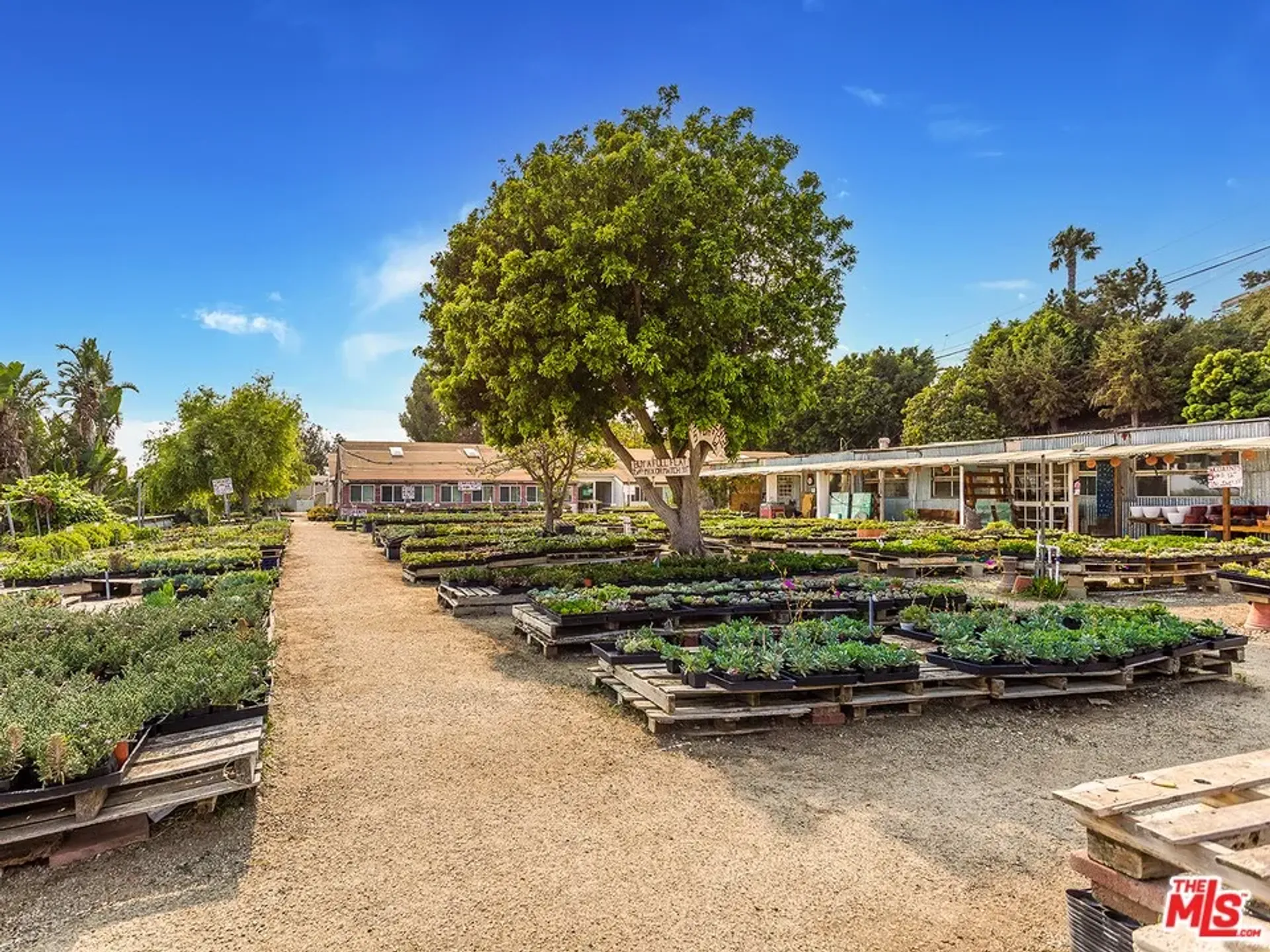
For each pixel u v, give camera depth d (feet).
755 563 36.55
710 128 38.29
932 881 10.79
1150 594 38.34
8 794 11.07
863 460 95.25
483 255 34.60
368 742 16.74
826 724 17.67
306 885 10.82
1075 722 18.04
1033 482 76.38
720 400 33.04
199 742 13.69
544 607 25.96
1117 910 8.09
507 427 39.32
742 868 11.17
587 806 13.37
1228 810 7.80
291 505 196.95
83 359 114.32
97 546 58.80
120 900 10.45
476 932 9.63
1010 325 156.46
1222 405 105.19
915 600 29.07
